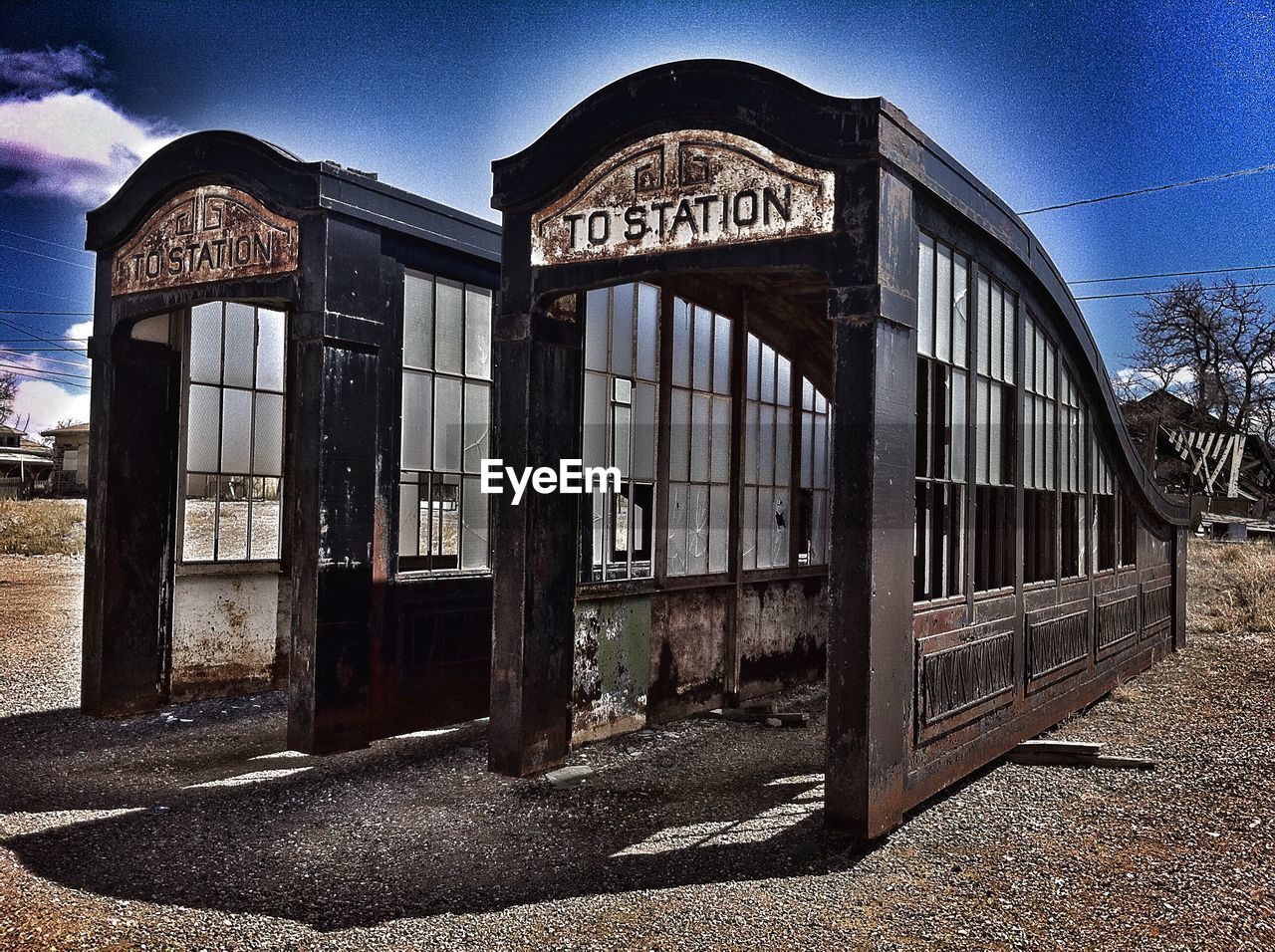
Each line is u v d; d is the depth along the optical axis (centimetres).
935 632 487
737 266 464
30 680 768
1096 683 736
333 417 579
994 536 586
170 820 457
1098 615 750
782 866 401
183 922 344
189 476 700
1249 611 1172
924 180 466
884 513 428
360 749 593
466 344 698
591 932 338
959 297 537
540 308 539
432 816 466
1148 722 674
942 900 368
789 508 803
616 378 631
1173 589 966
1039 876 393
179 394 693
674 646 677
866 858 410
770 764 567
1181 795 507
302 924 344
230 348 721
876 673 424
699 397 702
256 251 603
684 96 479
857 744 423
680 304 684
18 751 580
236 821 457
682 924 345
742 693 737
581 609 593
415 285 656
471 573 691
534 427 536
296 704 581
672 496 675
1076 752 569
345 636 589
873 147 425
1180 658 924
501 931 338
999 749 559
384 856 412
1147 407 3669
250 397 735
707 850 419
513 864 403
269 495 750
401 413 638
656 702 661
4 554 1800
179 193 641
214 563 714
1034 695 616
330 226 577
